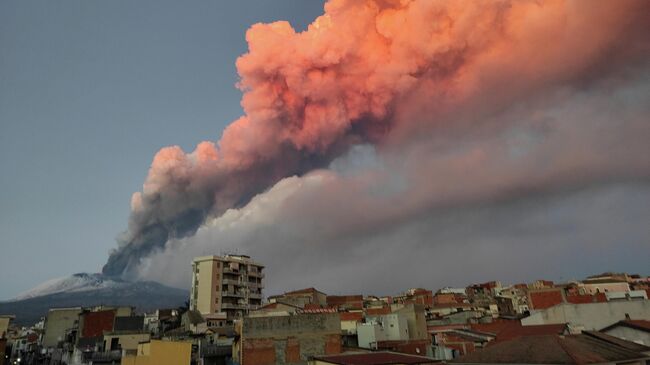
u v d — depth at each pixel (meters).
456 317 83.19
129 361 46.88
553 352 29.66
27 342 97.88
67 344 82.75
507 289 128.75
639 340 45.06
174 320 102.50
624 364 29.91
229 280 116.25
